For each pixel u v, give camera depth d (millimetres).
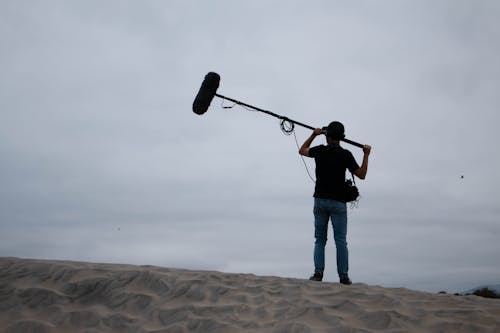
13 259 5152
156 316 3811
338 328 3367
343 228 4594
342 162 4660
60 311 4008
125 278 4449
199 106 5066
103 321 3814
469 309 3619
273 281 4352
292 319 3537
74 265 4898
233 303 3873
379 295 3850
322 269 4574
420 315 3533
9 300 4195
